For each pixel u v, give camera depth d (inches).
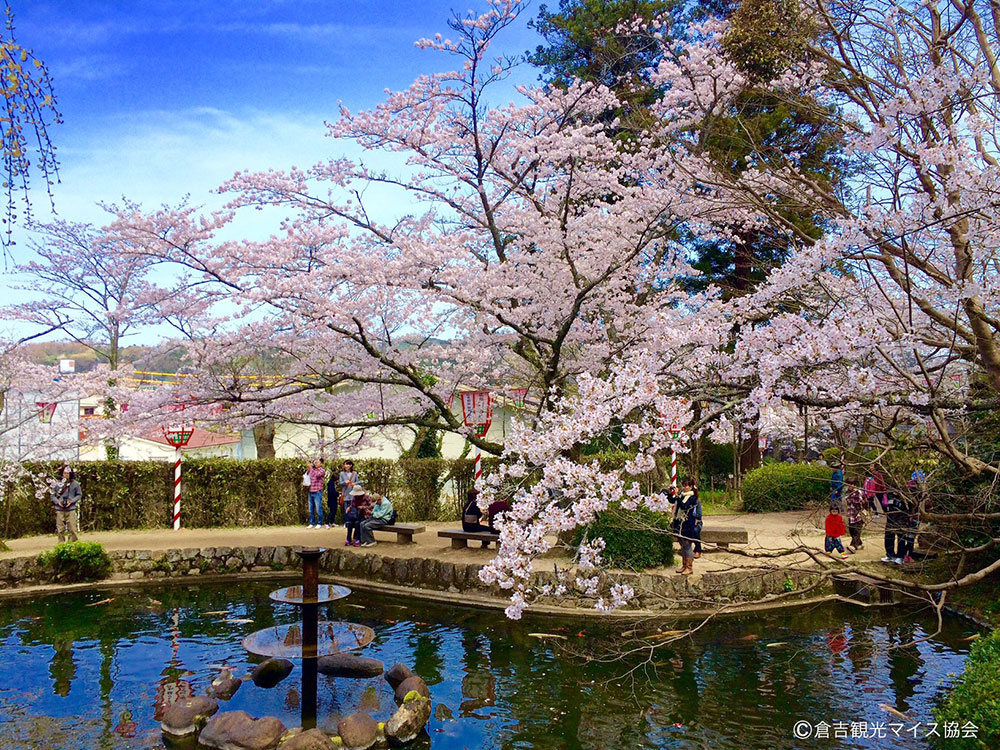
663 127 426.9
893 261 282.5
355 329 404.2
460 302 398.0
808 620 380.2
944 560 361.7
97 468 646.5
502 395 504.7
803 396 240.7
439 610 421.7
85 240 600.1
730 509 689.0
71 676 315.0
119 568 509.7
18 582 480.4
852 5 307.7
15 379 556.7
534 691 292.2
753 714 263.7
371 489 693.3
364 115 404.2
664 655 328.5
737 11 328.5
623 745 243.9
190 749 246.2
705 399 275.1
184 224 357.4
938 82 237.0
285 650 301.6
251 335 379.6
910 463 377.7
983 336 254.8
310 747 233.8
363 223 423.8
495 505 488.4
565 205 410.6
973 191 225.5
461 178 427.5
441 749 245.8
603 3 661.3
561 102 440.1
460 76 401.7
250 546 533.0
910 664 310.5
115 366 657.0
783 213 410.0
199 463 669.3
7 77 172.1
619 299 431.5
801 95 344.5
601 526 413.1
